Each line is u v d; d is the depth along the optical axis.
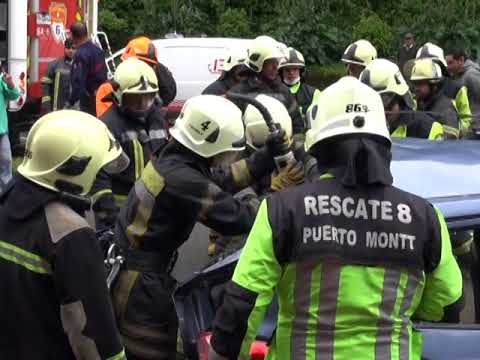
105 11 25.23
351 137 2.85
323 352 2.83
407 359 2.85
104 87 7.99
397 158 4.11
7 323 3.01
